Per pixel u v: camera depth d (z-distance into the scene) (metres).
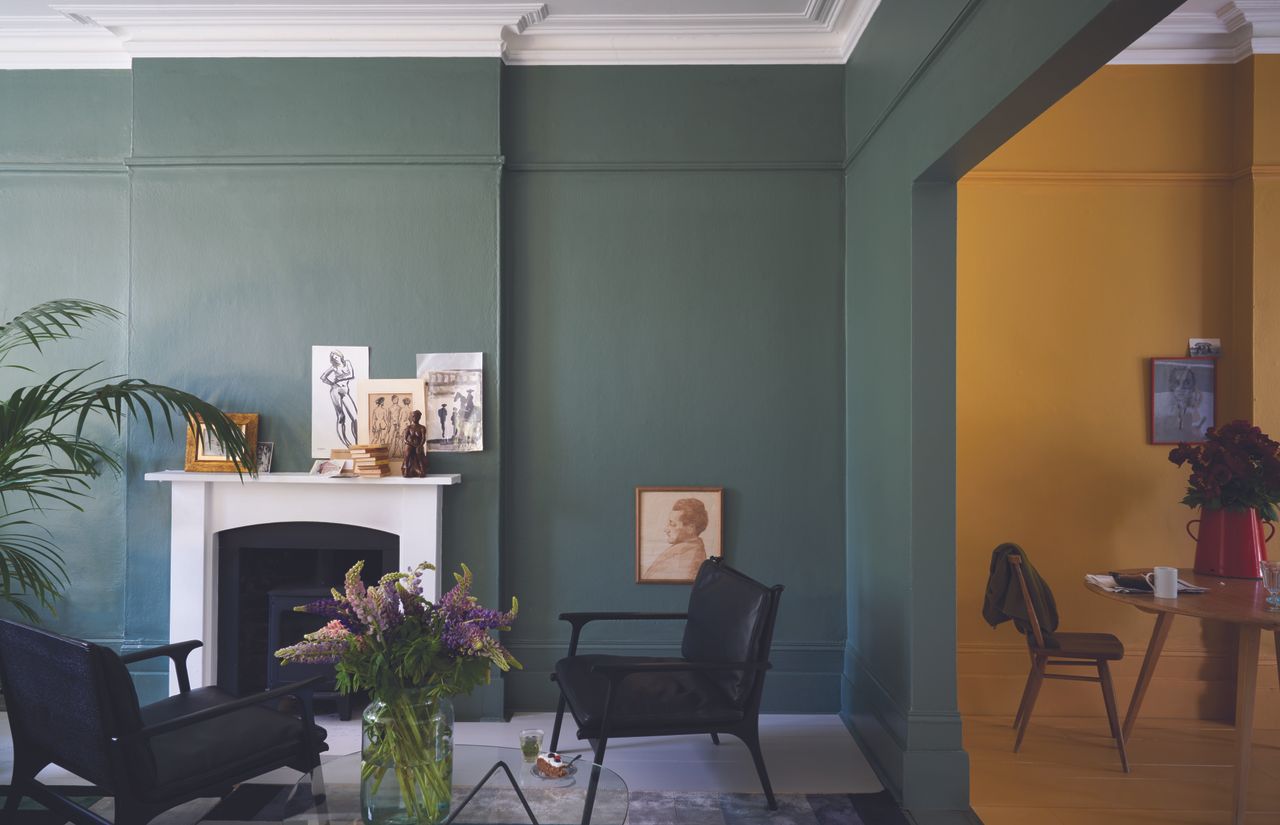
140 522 4.25
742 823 3.08
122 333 4.38
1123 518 4.36
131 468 4.25
